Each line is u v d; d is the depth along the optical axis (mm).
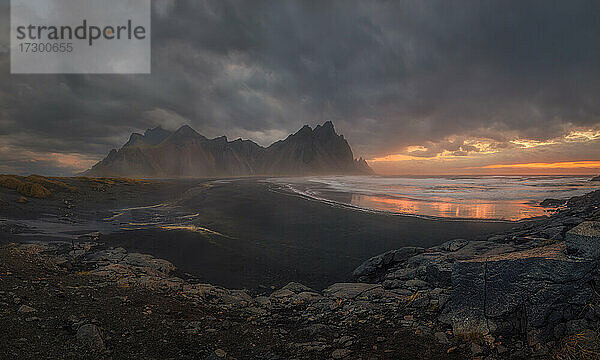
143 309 7652
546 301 5781
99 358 5113
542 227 17516
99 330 5945
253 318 8062
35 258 12555
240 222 25203
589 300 5613
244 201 42000
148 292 9328
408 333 6473
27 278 9031
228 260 15156
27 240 16906
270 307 9227
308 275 13320
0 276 8695
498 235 17234
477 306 6379
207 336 6523
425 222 24656
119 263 13531
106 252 15336
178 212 30875
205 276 12992
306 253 16438
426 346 5828
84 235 19484
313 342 6301
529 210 31016
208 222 25172
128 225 23453
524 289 6043
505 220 25000
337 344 6176
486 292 6391
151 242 18281
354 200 42312
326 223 24672
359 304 8773
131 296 8656
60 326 6035
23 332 5539
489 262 6562
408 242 18594
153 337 6176
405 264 13031
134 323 6715
